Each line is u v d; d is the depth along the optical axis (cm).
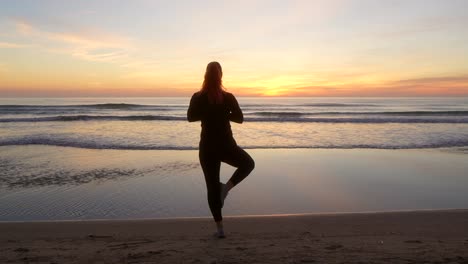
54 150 1259
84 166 992
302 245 365
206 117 341
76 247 368
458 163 1052
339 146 1388
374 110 4041
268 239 392
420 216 507
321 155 1197
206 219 495
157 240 392
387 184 805
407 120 2345
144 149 1301
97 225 473
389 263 307
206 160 347
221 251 343
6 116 2666
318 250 346
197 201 669
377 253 336
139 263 310
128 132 1745
